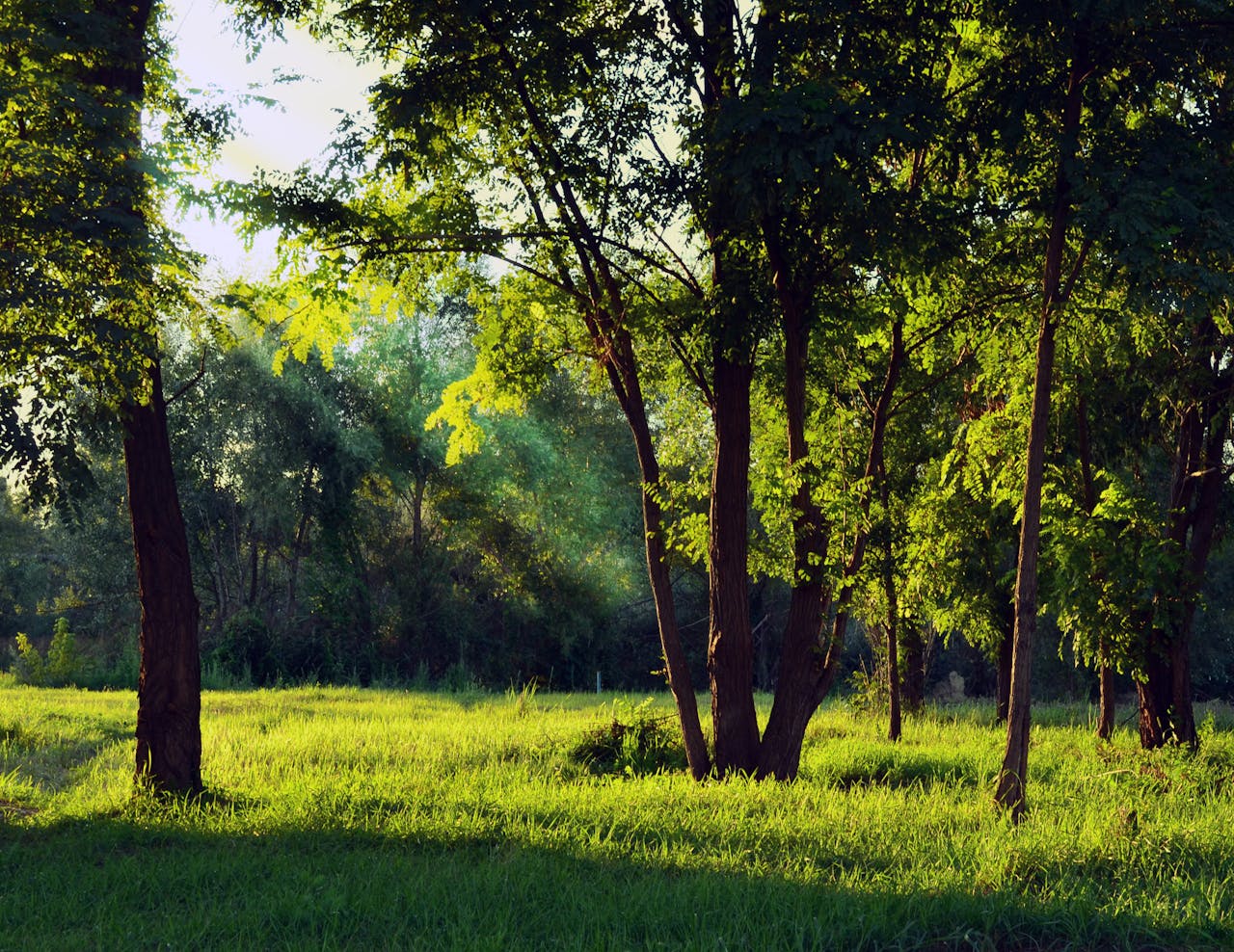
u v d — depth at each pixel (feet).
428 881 25.96
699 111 44.04
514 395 56.90
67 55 36.47
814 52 41.22
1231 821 33.22
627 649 158.30
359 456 137.18
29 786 45.21
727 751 49.14
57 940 21.80
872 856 28.40
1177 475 59.98
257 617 133.59
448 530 146.61
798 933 20.99
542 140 46.39
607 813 34.81
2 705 80.79
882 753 53.01
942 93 41.70
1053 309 34.73
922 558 65.00
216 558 142.92
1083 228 33.55
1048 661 129.39
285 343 50.47
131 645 139.03
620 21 45.60
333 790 40.27
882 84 38.34
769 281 45.39
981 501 69.10
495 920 22.85
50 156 33.53
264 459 133.59
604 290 51.26
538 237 49.42
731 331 45.03
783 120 35.60
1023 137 35.76
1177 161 33.78
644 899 23.73
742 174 36.65
